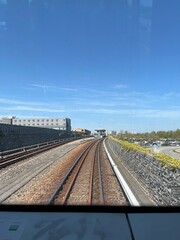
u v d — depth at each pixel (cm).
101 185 1562
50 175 2050
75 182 1742
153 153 1463
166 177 1023
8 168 2433
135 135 11362
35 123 12850
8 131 4375
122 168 2403
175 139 13250
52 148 5444
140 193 1327
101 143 7981
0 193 1384
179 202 865
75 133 13225
